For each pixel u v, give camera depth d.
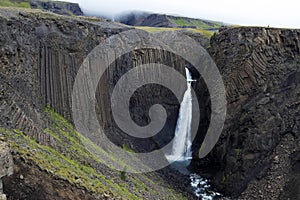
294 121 49.62
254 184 47.38
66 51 46.19
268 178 46.34
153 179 46.75
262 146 50.84
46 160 27.77
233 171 52.38
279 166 46.56
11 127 29.52
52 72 43.25
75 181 27.62
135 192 36.53
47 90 41.91
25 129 31.00
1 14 39.28
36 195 24.80
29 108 34.66
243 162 51.47
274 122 51.44
